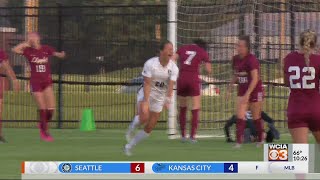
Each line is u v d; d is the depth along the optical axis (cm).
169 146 5381
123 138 6094
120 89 8294
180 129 6009
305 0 6900
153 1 11925
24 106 8262
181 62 5678
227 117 6925
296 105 3278
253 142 5641
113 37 7475
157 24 7288
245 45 5084
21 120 7244
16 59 7950
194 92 5688
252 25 6744
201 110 6994
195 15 6462
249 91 5075
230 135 5981
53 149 5141
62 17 7244
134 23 7394
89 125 7012
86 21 7469
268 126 5797
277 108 7219
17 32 8062
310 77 3241
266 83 6531
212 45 6769
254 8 6694
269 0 6944
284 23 6825
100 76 7294
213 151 5006
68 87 8438
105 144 5547
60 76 7238
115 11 8675
